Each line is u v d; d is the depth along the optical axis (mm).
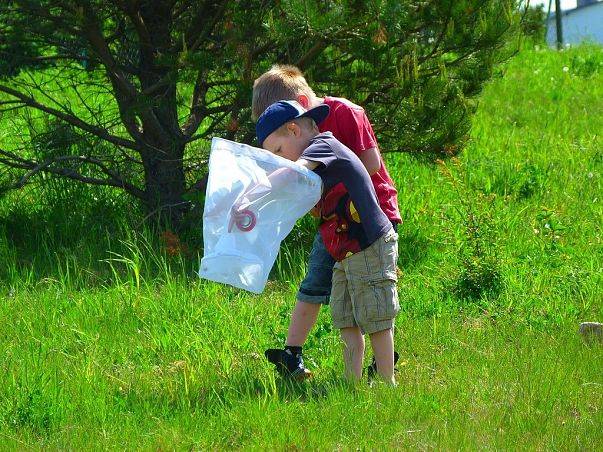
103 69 30625
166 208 29344
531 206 34344
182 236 29109
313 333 20453
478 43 26688
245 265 14672
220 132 28656
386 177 18406
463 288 24938
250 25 25703
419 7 26156
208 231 14852
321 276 18156
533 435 15320
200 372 18250
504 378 18109
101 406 16453
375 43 25406
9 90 28812
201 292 24500
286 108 16422
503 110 52375
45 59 29047
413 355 20188
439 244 29703
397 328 21703
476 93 28422
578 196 35969
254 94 17672
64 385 17406
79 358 19516
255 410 15914
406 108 26984
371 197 16703
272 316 22391
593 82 60000
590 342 20922
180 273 26469
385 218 16969
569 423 15750
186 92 36375
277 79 17500
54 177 30219
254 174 14867
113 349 20188
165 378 18359
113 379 18141
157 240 28484
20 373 17812
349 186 16438
